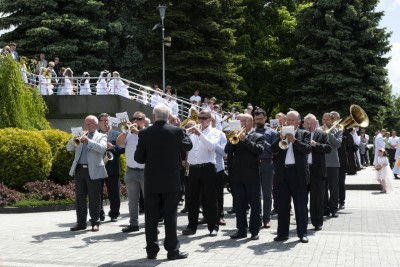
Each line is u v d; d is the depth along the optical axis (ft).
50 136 52.85
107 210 44.16
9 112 57.77
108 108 71.56
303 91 121.08
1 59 58.03
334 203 39.75
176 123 35.35
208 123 32.91
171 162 25.82
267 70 133.39
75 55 104.94
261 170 34.96
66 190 46.62
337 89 118.93
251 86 136.26
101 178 34.06
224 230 34.14
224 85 117.08
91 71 105.29
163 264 24.66
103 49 108.27
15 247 28.40
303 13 126.11
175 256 25.66
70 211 43.98
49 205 44.06
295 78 128.57
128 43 119.34
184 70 113.39
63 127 72.64
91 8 107.86
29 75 72.59
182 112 84.02
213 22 113.19
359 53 117.60
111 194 37.50
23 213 42.42
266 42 133.39
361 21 119.85
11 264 24.52
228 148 30.94
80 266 24.25
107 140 36.94
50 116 71.15
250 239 30.78
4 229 34.12
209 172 32.04
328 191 43.65
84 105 71.10
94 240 30.48
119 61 116.26
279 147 29.89
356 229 34.35
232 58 118.62
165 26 113.70
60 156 51.78
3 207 42.37
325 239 30.68
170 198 25.75
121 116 32.99
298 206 29.86
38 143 49.16
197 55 110.93
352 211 43.19
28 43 103.09
